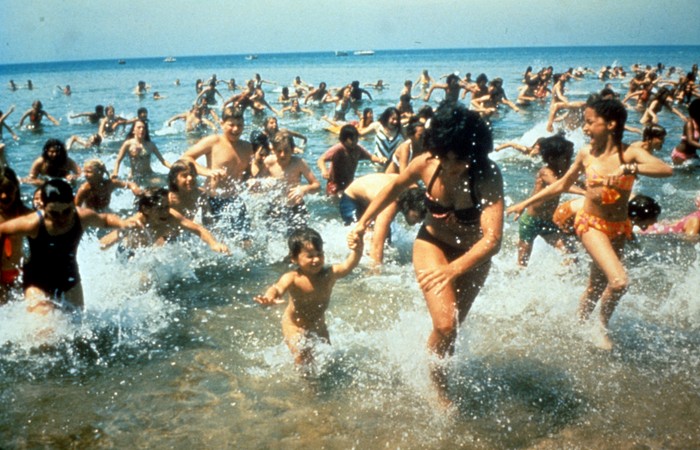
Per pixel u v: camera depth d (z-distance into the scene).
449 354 3.79
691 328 4.78
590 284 4.74
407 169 4.02
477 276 3.88
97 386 4.05
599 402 3.76
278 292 4.39
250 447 3.37
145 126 11.12
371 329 4.88
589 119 4.66
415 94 31.06
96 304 5.43
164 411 3.74
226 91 38.62
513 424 3.55
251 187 7.55
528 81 25.55
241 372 4.22
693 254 6.52
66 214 4.87
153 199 6.23
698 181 10.12
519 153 12.56
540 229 6.20
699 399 3.77
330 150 8.93
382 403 3.79
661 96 17.14
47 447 3.38
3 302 5.14
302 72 69.44
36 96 39.41
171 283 6.02
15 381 4.11
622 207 4.63
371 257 6.29
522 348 4.48
